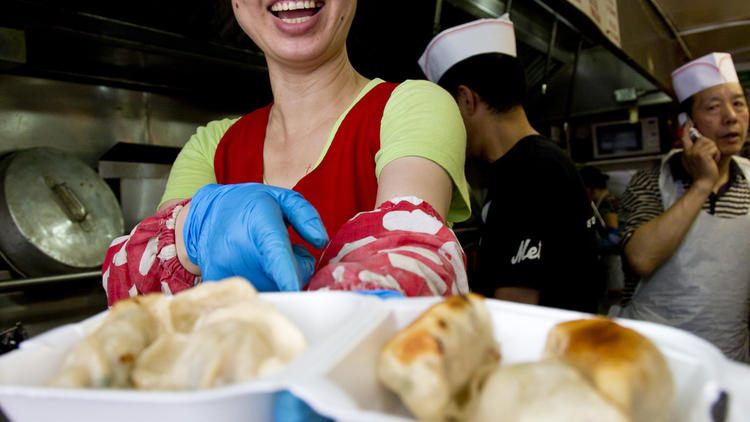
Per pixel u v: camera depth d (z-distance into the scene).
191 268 0.68
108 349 0.37
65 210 2.34
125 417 0.28
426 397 0.33
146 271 0.70
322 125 0.95
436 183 0.75
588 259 1.54
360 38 2.99
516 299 1.50
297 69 0.92
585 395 0.29
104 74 2.62
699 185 1.87
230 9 2.64
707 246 1.91
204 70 2.85
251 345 0.36
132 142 3.03
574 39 4.57
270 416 0.30
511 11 3.41
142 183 2.87
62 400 0.29
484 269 1.59
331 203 0.86
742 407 0.29
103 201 2.57
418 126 0.80
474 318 0.38
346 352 0.33
